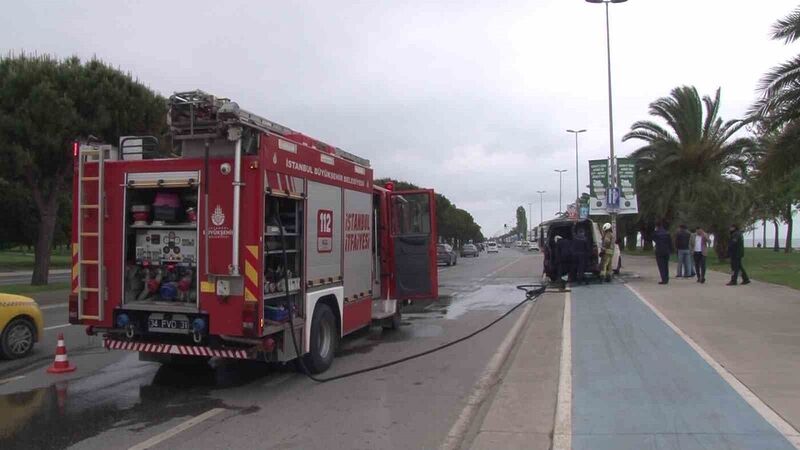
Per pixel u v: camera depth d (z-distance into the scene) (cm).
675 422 562
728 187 3092
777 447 496
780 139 1509
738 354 848
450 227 8669
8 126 1867
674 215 3494
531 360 867
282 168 742
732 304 1380
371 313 1041
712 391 662
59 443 559
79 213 762
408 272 1179
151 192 771
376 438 577
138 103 2077
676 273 2459
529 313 1491
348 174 942
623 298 1573
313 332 819
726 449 493
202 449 545
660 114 3462
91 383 784
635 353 873
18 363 906
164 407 679
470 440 567
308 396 729
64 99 1912
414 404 695
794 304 1370
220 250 708
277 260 749
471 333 1198
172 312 727
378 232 1155
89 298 762
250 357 718
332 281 884
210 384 783
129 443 559
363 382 800
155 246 754
